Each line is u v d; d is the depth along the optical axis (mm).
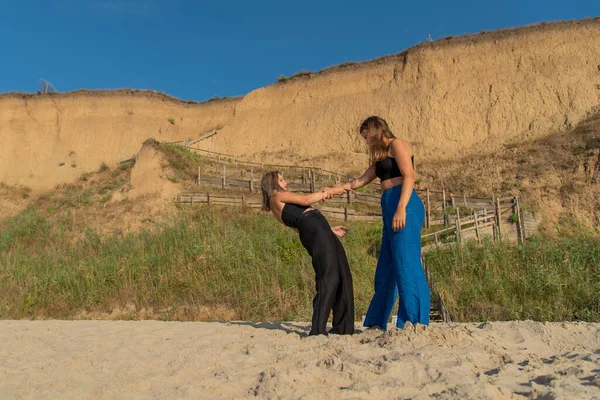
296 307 12672
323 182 26766
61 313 13828
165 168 25047
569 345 4098
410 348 3627
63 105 41219
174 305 13648
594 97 30844
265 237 16375
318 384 3021
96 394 3211
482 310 12148
